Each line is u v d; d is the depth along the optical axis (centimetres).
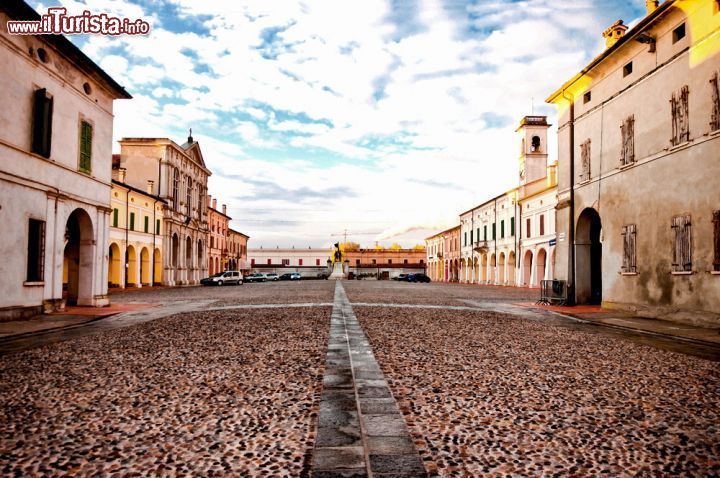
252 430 447
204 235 5778
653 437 437
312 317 1488
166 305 2030
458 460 380
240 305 2008
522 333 1153
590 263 2047
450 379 650
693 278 1360
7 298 1390
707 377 679
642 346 977
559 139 2191
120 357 809
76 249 1880
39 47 1530
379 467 365
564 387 613
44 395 566
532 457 388
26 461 376
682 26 1434
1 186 1362
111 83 1920
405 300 2386
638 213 1622
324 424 464
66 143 1686
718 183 1279
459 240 7300
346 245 14162
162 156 4544
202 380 641
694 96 1370
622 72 1730
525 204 4606
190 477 349
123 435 434
